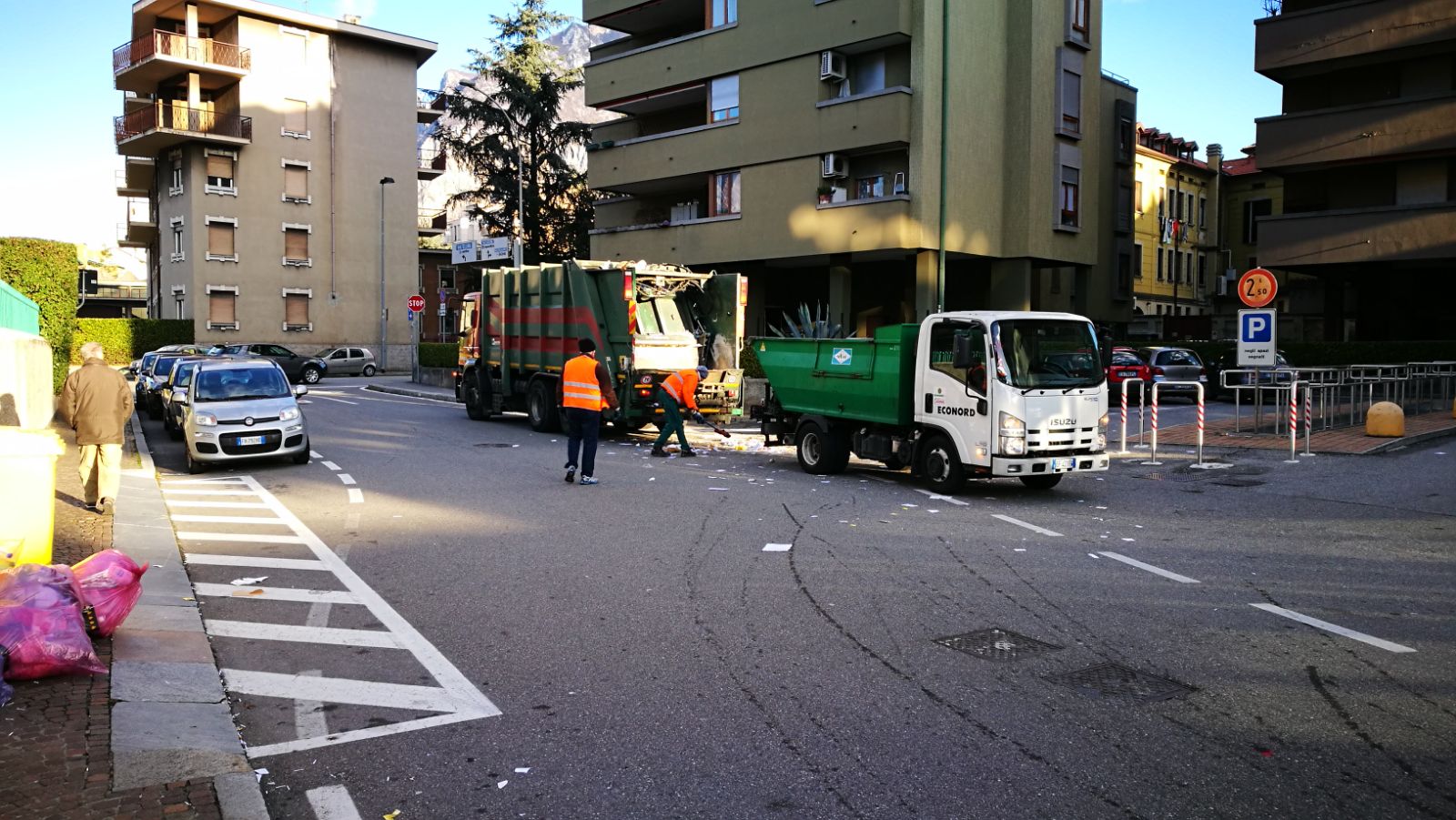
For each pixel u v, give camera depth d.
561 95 49.16
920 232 26.53
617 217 37.38
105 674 5.35
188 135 44.16
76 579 5.72
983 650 5.94
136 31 47.38
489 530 9.91
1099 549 8.74
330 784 4.23
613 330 18.30
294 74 47.88
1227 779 4.18
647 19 35.28
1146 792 4.07
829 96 28.23
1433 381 22.55
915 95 26.47
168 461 16.12
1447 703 5.01
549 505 11.33
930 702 5.11
